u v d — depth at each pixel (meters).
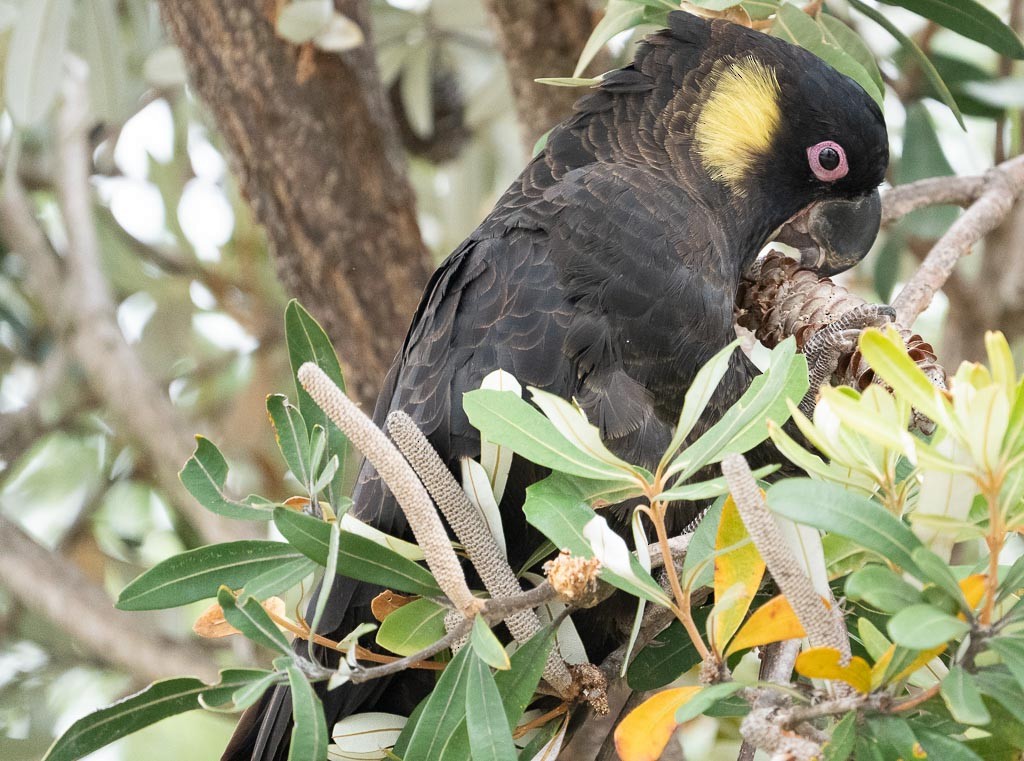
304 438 3.45
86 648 8.32
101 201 9.52
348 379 6.89
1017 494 2.68
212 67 6.55
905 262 9.40
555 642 3.60
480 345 4.41
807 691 3.07
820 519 2.69
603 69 6.85
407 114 9.05
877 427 2.68
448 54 8.99
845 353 4.66
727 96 5.06
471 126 9.16
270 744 4.22
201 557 3.44
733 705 3.25
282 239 6.75
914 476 3.06
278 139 6.55
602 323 4.39
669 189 4.76
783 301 5.19
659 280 4.46
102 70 7.34
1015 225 8.06
